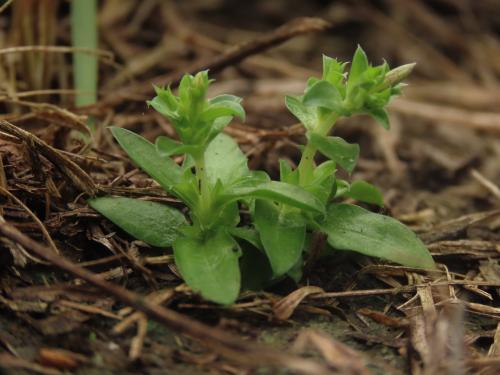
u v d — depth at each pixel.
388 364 0.14
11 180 0.16
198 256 0.15
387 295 0.16
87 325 0.14
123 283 0.15
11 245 0.15
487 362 0.14
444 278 0.16
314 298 0.15
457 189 0.21
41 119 0.19
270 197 0.14
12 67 0.20
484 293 0.16
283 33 0.20
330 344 0.13
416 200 0.20
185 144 0.14
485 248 0.17
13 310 0.14
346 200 0.19
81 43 0.21
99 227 0.16
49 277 0.15
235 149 0.16
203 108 0.14
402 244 0.15
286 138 0.19
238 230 0.15
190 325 0.13
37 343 0.14
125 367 0.14
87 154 0.17
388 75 0.15
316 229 0.15
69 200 0.16
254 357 0.13
